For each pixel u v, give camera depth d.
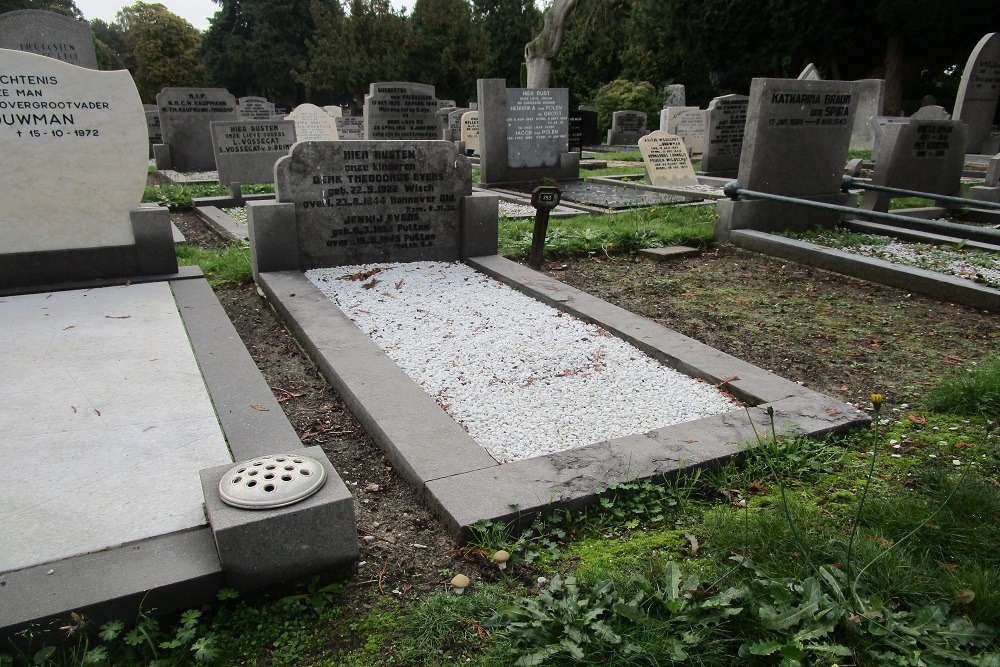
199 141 16.20
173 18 53.31
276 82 51.06
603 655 1.92
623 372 4.06
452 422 3.29
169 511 2.56
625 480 2.79
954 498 2.61
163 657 2.03
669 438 3.14
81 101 5.21
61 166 5.26
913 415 3.51
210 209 10.25
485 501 2.63
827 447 3.16
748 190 7.45
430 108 14.51
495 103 12.61
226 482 2.30
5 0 28.73
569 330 4.76
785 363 4.28
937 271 6.13
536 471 2.86
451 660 2.01
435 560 2.45
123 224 5.60
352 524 2.34
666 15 26.55
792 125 7.63
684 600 2.07
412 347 4.42
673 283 6.18
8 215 5.20
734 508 2.72
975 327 4.94
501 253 6.96
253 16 50.78
